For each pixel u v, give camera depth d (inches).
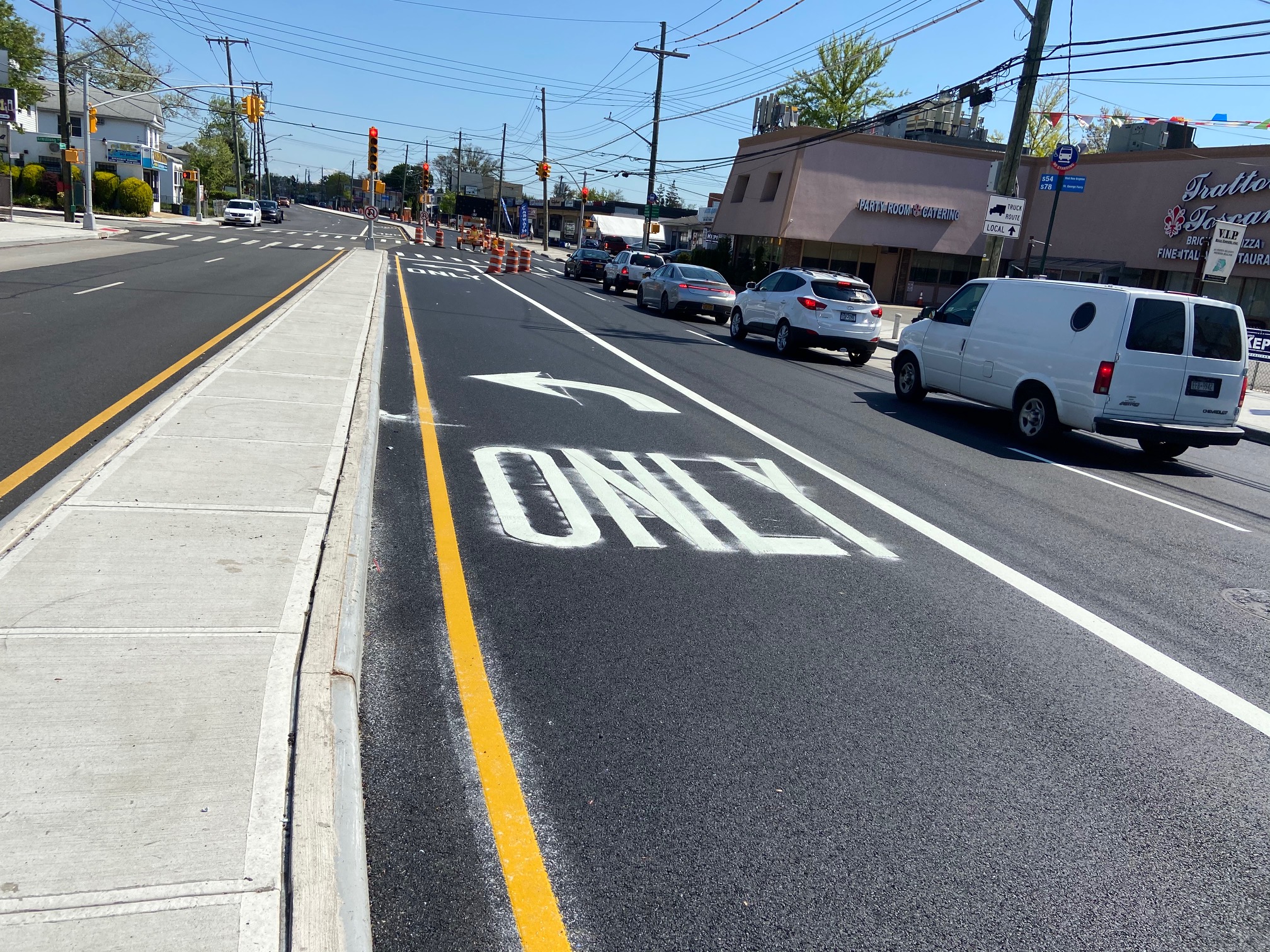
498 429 352.2
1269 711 175.2
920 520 285.0
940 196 1421.0
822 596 214.2
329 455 257.8
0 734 119.0
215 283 802.2
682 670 170.7
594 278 1587.1
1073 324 418.3
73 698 128.3
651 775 136.8
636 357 606.5
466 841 119.0
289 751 122.6
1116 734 161.3
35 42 2199.8
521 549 226.1
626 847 120.4
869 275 1464.1
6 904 92.4
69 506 199.6
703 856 119.9
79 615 151.3
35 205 2079.2
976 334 476.1
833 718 158.2
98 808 107.7
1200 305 401.7
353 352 442.6
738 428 401.1
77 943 88.7
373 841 117.0
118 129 2439.7
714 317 1059.3
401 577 201.8
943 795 138.4
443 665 164.1
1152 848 129.6
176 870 99.9
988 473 364.8
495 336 634.2
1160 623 215.9
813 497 299.6
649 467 316.8
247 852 103.9
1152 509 331.3
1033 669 184.5
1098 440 486.3
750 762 142.6
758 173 1534.2
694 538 247.1
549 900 109.7
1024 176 1378.0
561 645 176.2
